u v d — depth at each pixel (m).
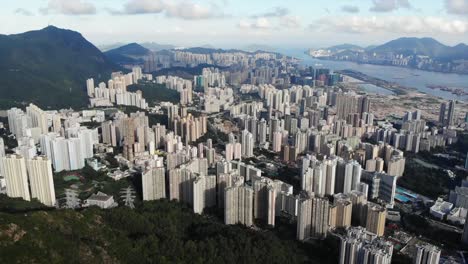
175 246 161.75
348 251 150.12
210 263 154.12
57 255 137.25
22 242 134.12
